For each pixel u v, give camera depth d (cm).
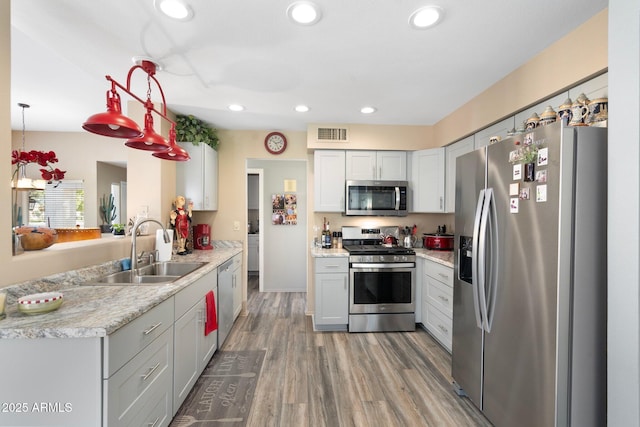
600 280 131
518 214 152
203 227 352
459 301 209
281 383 224
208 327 235
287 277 506
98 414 115
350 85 247
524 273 148
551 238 132
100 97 303
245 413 191
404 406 199
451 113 313
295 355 269
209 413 191
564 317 130
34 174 446
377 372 241
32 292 150
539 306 139
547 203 135
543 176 137
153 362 153
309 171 383
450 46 188
